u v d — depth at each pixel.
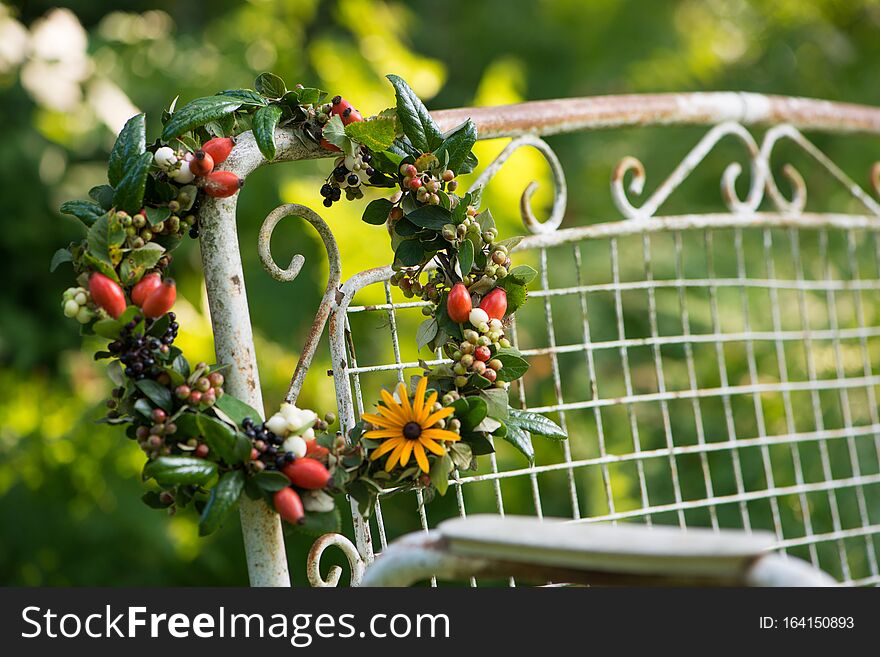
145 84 4.93
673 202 5.78
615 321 4.97
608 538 1.25
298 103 1.79
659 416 4.43
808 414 4.17
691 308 4.66
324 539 1.84
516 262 4.68
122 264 1.60
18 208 5.15
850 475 4.07
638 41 6.61
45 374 5.25
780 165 5.71
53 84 4.88
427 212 1.80
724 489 4.18
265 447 1.59
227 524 4.48
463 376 1.79
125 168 1.61
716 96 2.60
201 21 5.73
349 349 1.98
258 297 4.46
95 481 4.50
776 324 2.81
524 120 2.27
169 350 1.61
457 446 1.73
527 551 1.29
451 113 2.14
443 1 6.82
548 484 4.23
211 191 1.66
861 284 3.06
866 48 6.34
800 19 6.43
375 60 4.54
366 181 1.86
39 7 5.60
